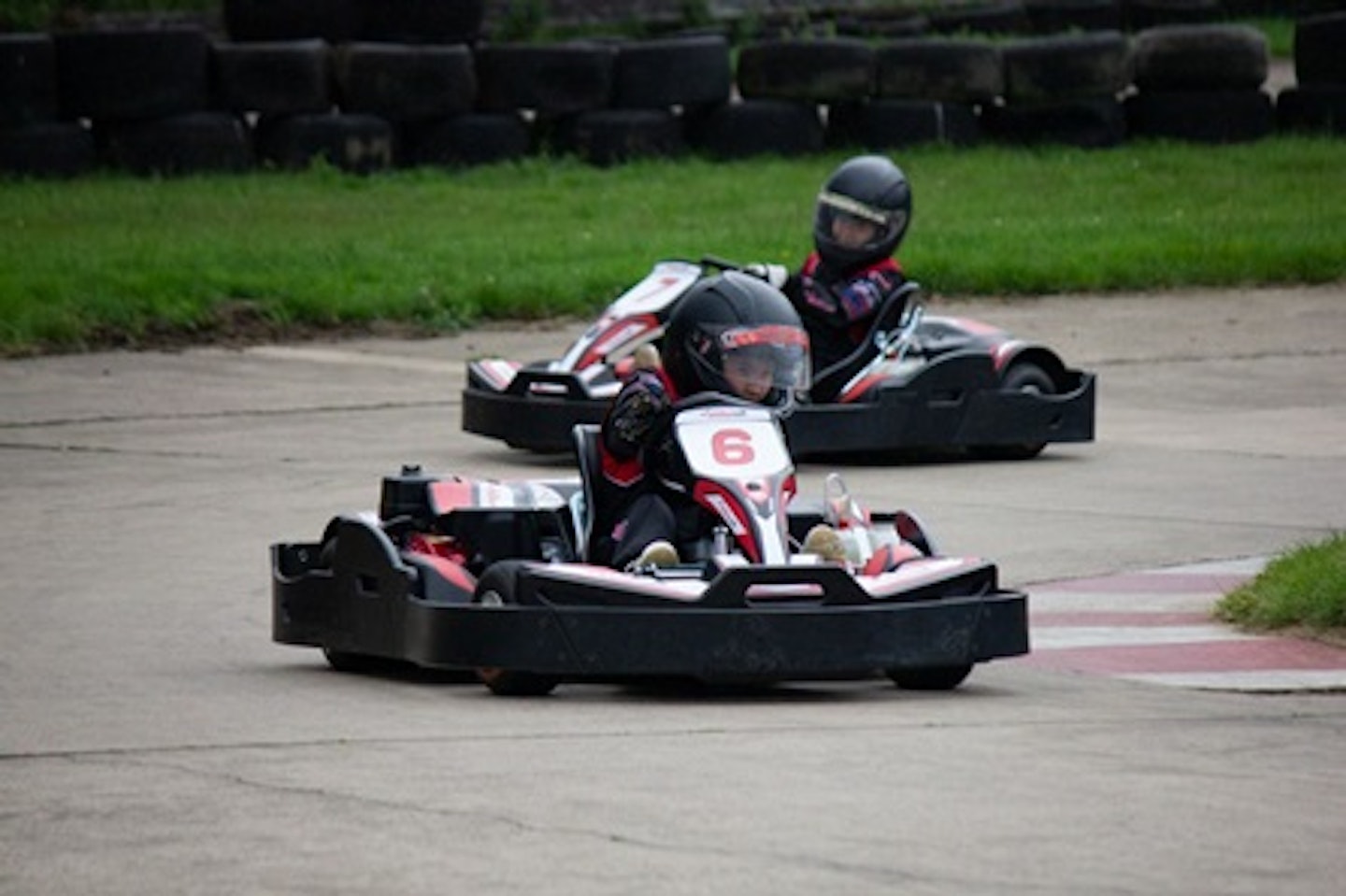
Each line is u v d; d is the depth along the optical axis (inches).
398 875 860.0
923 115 3843.5
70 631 1422.2
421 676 1285.7
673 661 1162.0
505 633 1180.5
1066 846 900.6
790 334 1337.4
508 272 2910.9
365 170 3681.1
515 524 1322.6
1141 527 1743.4
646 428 1283.2
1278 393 2395.4
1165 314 2837.1
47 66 3590.1
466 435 2180.1
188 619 1460.4
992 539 1699.1
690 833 916.0
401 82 3713.1
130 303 2691.9
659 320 2027.6
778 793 980.6
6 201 3383.4
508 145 3757.4
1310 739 1111.0
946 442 2015.3
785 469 1269.7
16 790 997.8
